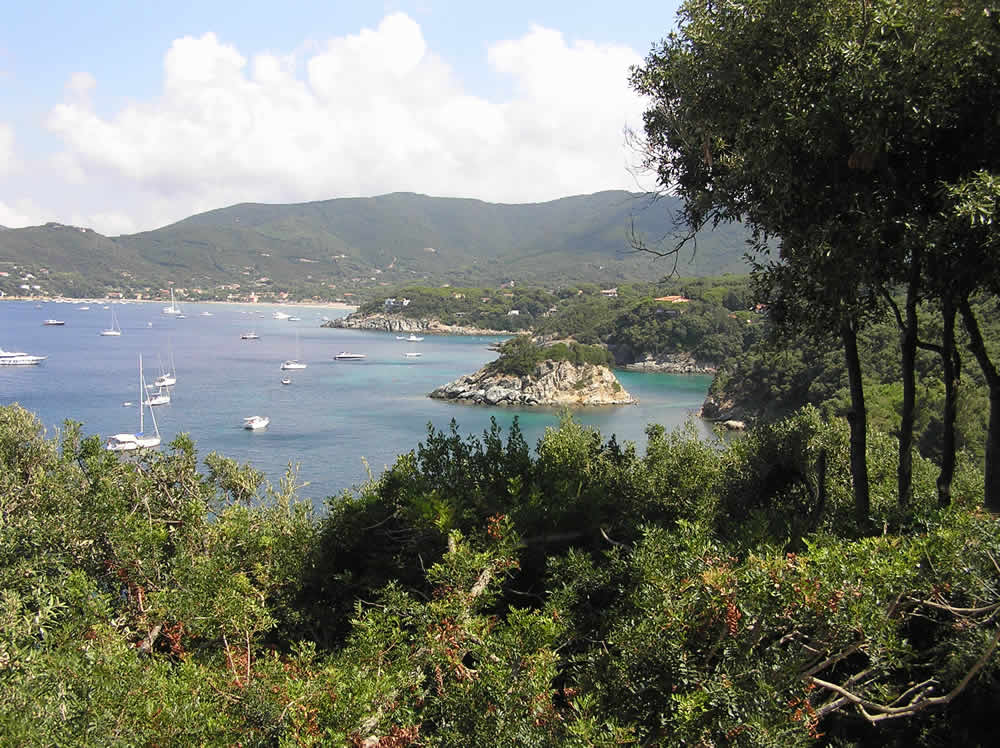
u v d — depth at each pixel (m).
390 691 4.75
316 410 80.62
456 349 171.88
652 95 9.11
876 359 49.62
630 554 6.37
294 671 5.25
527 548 7.53
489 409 86.00
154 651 6.30
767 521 7.62
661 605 4.98
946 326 8.52
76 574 6.14
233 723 4.66
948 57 6.36
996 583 5.40
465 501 8.16
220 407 80.62
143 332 192.38
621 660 5.00
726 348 128.38
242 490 11.11
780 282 8.48
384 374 117.31
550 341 154.12
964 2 6.17
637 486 9.41
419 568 7.78
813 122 6.79
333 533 8.43
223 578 6.31
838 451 10.91
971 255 6.88
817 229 7.08
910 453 9.04
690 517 8.69
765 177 7.36
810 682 4.68
